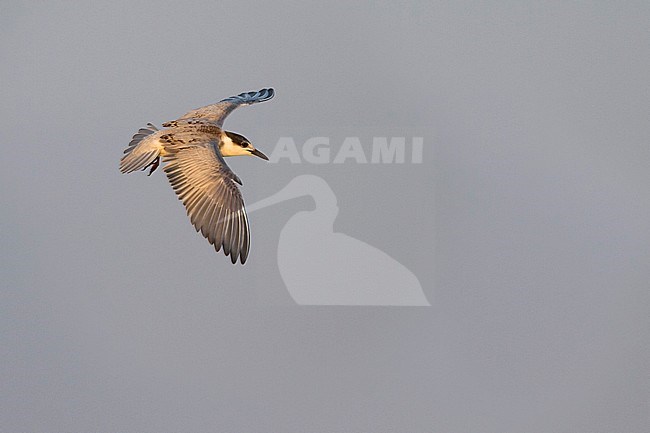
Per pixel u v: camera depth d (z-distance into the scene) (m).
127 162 5.77
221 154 5.69
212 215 5.28
